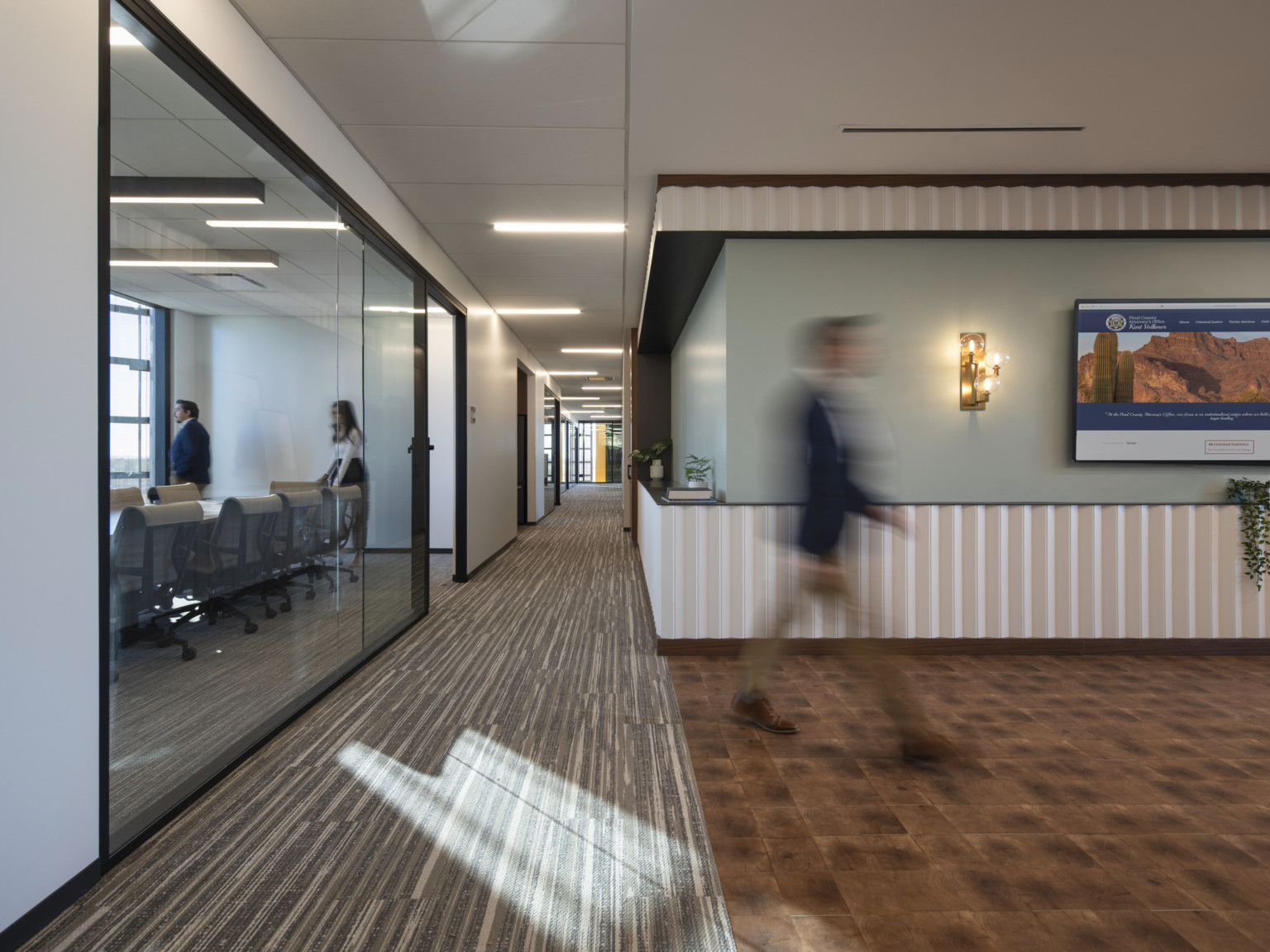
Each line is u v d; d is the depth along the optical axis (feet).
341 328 11.46
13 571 4.89
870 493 8.44
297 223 10.06
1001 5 7.91
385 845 6.32
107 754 5.84
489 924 5.25
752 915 5.36
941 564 12.59
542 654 12.71
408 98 10.29
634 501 28.94
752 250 12.95
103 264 5.75
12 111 4.86
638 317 25.99
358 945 5.00
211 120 8.21
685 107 10.14
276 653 9.32
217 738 8.00
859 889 5.69
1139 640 12.59
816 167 12.21
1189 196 12.59
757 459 13.00
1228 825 6.71
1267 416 12.71
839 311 12.96
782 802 7.14
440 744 8.63
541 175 13.04
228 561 8.33
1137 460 12.80
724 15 8.09
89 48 5.58
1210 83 9.51
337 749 8.48
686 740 8.72
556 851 6.24
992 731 9.05
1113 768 7.95
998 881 5.80
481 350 22.62
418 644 13.41
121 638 6.51
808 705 9.96
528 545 29.17
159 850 6.22
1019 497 13.03
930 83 9.52
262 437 9.11
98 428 5.72
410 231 14.92
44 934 5.08
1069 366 13.01
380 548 13.08
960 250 12.94
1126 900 5.55
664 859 6.11
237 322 8.61
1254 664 12.09
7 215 4.83
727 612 12.54
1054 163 12.07
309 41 8.84
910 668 11.87
